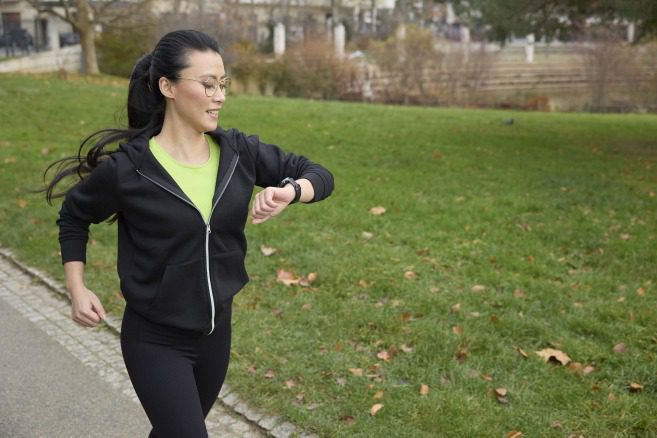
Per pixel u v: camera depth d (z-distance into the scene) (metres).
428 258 6.04
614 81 31.22
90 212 2.39
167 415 2.28
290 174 2.52
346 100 29.48
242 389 3.92
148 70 2.36
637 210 7.62
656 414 3.66
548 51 40.94
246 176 2.43
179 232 2.29
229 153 2.38
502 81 35.16
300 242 6.40
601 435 3.47
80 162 2.51
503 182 8.89
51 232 6.76
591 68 31.48
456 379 4.02
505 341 4.52
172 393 2.30
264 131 12.59
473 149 11.32
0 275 5.91
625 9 10.52
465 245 6.39
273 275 5.64
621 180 9.14
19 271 6.00
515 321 4.72
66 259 2.41
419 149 11.18
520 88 34.47
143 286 2.33
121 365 4.39
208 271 2.34
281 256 6.07
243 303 5.09
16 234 6.73
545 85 35.16
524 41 42.53
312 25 42.66
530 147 11.70
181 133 2.35
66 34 31.09
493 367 4.18
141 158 2.28
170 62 2.24
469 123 14.66
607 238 6.54
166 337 2.35
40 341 4.70
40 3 25.83
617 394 3.89
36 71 26.48
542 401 3.80
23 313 5.16
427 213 7.44
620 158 10.91
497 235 6.69
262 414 3.72
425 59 29.97
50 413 3.82
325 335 4.58
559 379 4.03
